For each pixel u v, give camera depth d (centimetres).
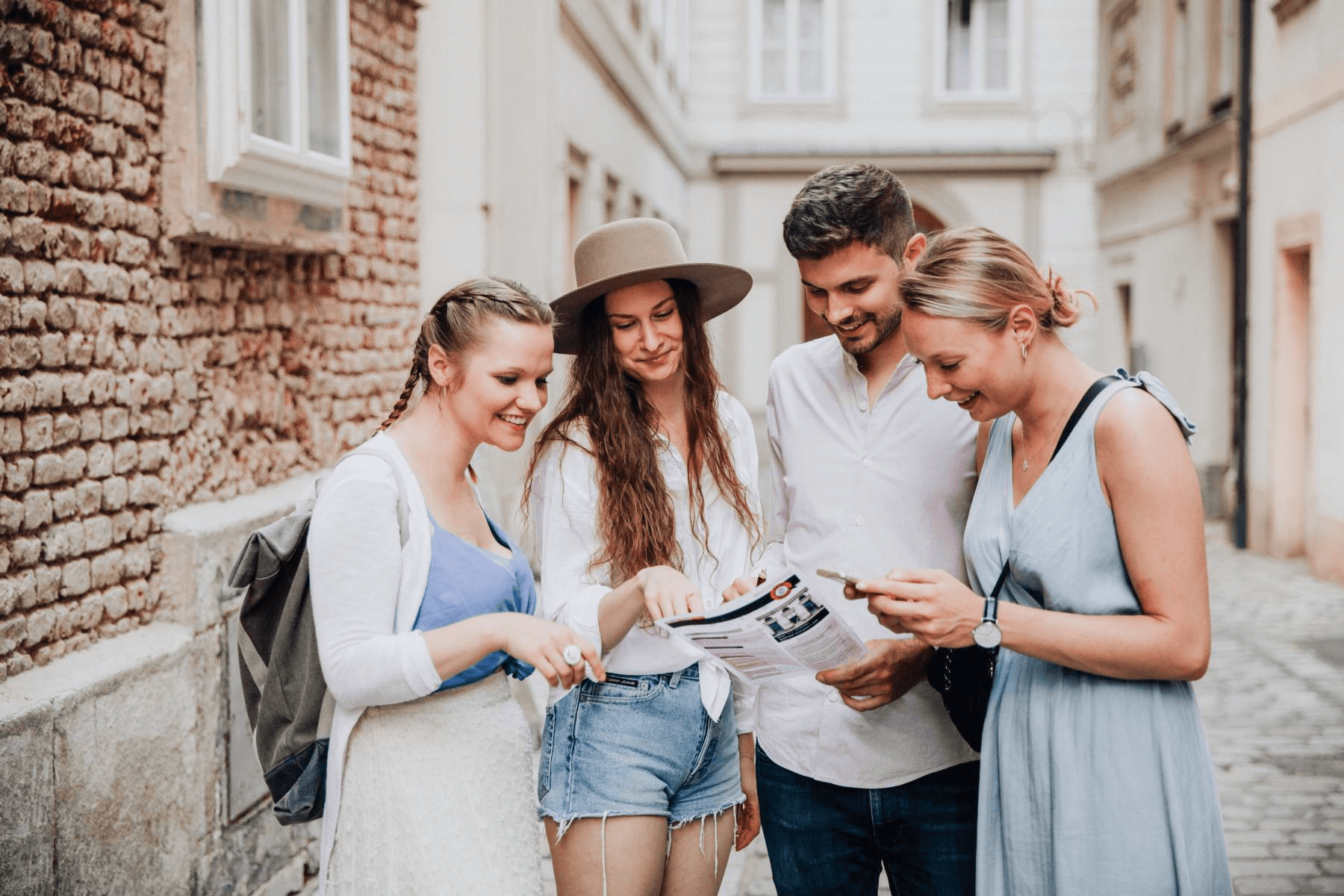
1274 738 534
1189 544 184
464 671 206
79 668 281
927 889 248
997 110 1812
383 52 521
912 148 1809
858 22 1825
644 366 251
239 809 349
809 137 1848
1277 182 1015
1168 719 191
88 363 294
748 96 1848
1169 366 1363
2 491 264
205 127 329
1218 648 701
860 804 248
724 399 270
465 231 577
